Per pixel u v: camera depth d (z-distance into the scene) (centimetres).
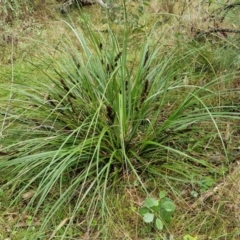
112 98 277
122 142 256
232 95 324
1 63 414
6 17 476
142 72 299
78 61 310
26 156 264
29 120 295
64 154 256
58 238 247
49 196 270
